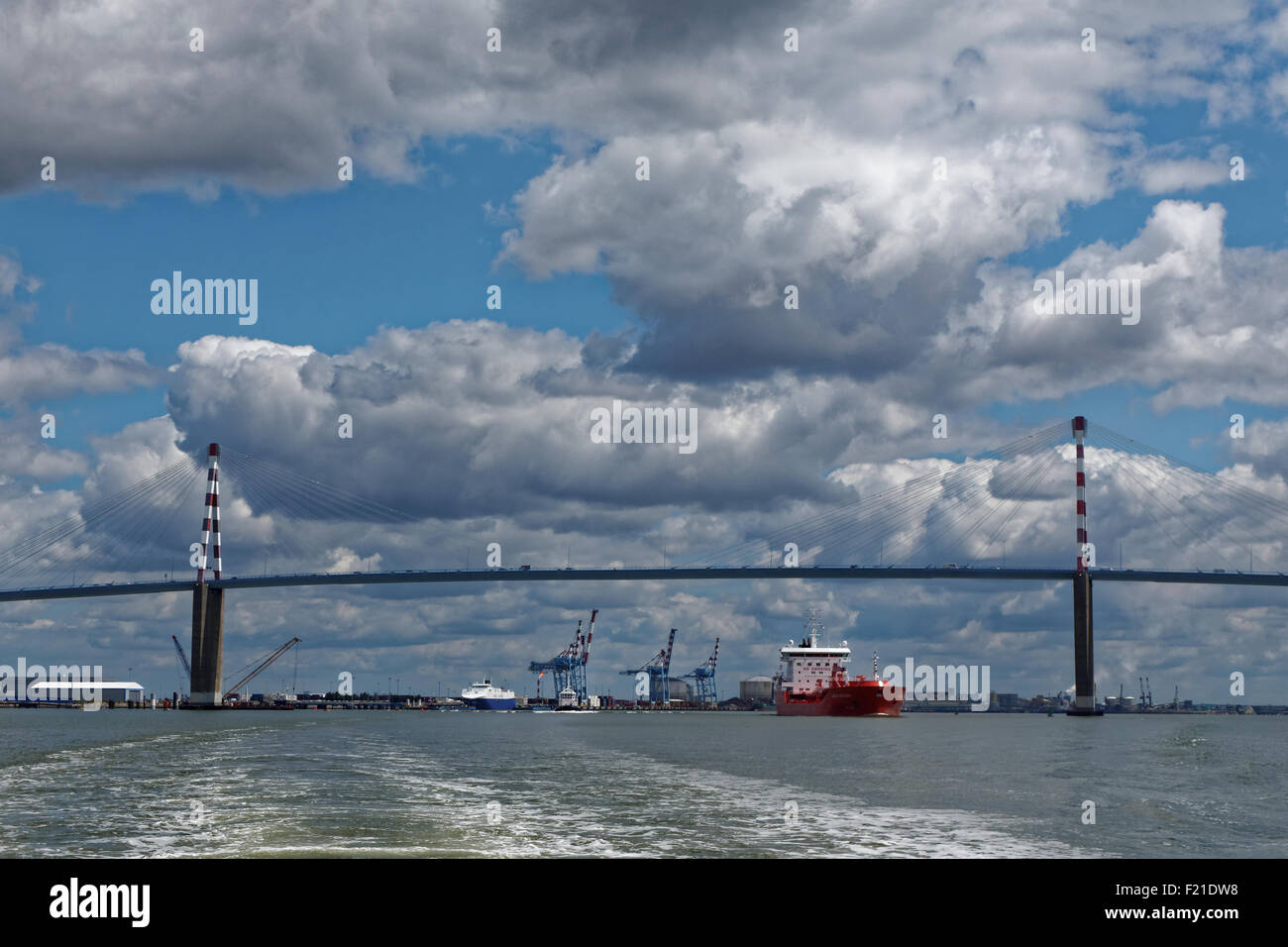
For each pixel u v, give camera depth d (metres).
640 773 60.00
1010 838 34.16
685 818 38.41
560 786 51.09
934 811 40.69
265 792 44.50
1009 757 75.75
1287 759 72.31
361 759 67.25
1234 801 43.69
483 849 30.69
